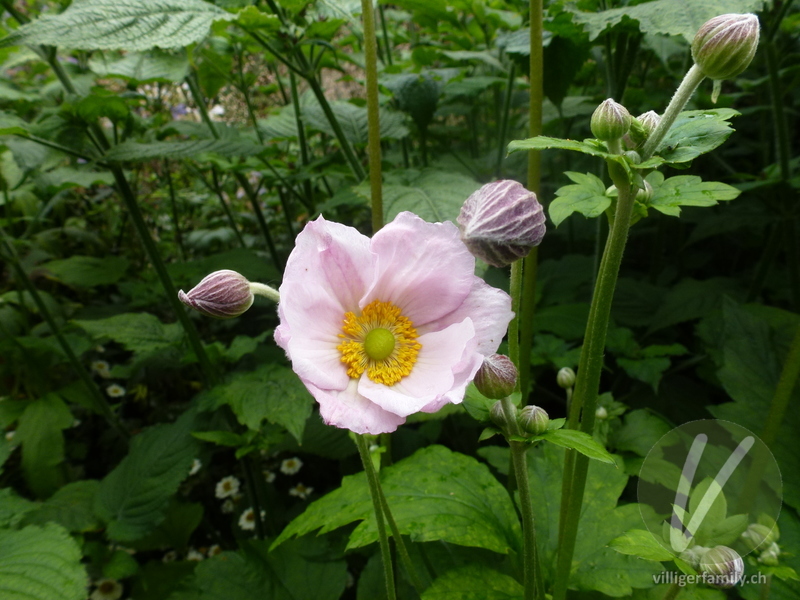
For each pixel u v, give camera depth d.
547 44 0.27
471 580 0.19
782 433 0.23
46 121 0.29
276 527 0.35
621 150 0.14
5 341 0.37
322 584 0.27
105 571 0.28
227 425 0.35
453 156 0.46
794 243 0.37
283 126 0.42
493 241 0.14
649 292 0.42
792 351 0.18
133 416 0.46
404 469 0.22
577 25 0.26
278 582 0.27
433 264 0.15
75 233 0.52
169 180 0.50
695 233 0.42
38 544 0.22
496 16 0.39
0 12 0.32
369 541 0.19
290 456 0.41
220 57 0.40
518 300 0.16
